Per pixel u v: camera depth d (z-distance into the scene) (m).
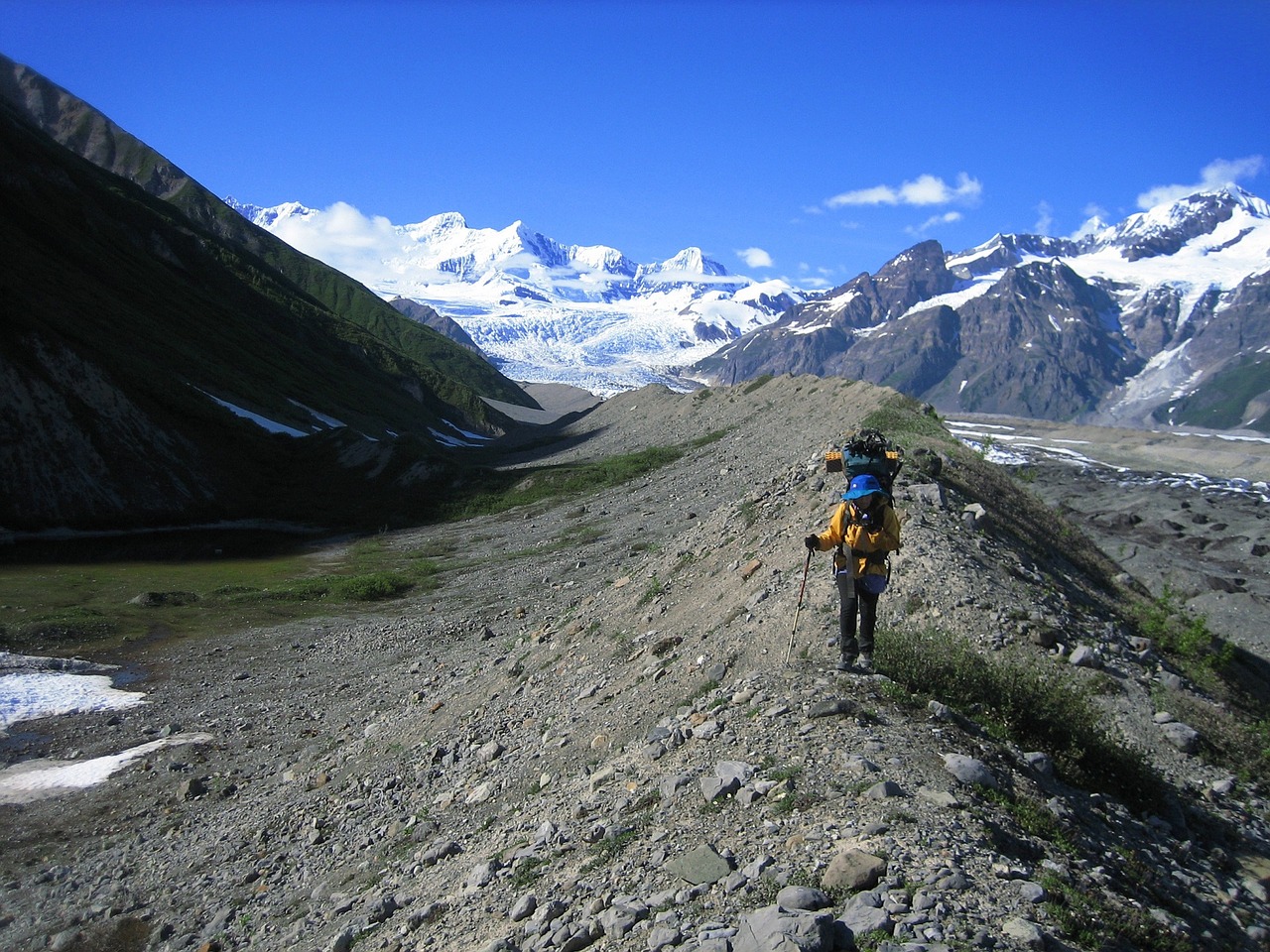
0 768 18.45
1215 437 114.56
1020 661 10.02
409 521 56.59
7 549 48.69
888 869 4.96
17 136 119.19
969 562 11.85
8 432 56.59
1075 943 4.46
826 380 59.69
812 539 8.31
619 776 8.15
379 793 12.71
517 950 5.72
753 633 10.23
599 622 14.84
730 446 54.88
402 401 138.50
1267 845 7.77
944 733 7.06
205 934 10.28
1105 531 40.09
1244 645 19.52
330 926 8.60
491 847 8.30
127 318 84.88
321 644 28.20
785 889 4.89
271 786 15.74
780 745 7.09
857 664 8.33
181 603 34.53
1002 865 5.05
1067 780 7.38
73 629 29.58
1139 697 10.06
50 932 11.55
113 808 16.16
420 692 17.91
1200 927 5.56
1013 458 69.56
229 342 102.38
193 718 21.14
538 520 48.69
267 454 70.75
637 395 107.38
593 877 6.21
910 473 15.58
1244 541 37.97
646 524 39.31
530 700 13.17
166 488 60.62
